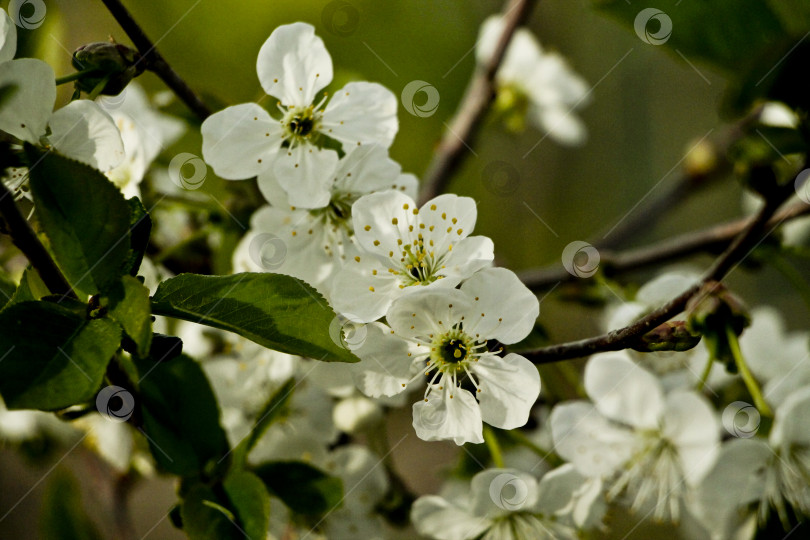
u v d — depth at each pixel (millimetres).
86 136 493
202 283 484
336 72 559
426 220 499
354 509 541
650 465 520
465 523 522
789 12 532
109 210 482
